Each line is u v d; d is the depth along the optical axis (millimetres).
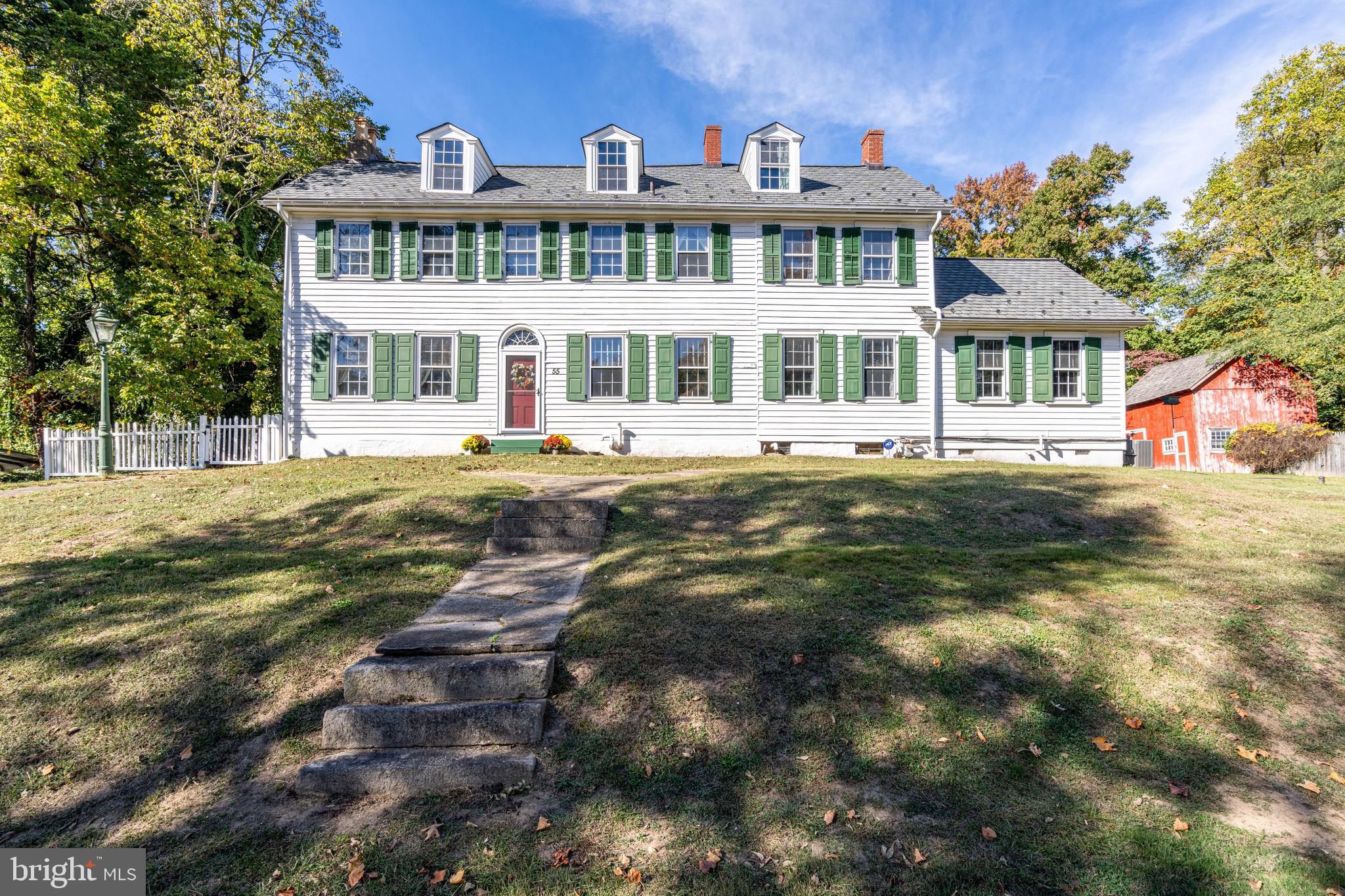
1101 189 30891
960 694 3947
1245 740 3688
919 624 4633
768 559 6168
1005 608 4953
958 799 3168
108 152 16406
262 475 11125
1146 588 5422
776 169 16688
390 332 15273
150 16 16719
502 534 7461
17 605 5152
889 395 16125
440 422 15352
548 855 2818
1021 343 16172
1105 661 4316
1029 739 3629
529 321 15586
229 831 3008
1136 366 31078
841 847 2846
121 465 13836
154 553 6660
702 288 15914
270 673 4242
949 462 13641
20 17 16812
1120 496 9055
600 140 16312
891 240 16297
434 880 2666
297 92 18297
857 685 3980
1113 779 3342
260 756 3561
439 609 5090
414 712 3623
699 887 2629
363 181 16047
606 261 15898
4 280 18219
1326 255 22484
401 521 7766
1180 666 4293
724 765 3395
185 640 4582
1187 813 3100
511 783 3309
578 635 4516
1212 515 8266
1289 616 5004
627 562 6242
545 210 15422
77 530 7512
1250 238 24797
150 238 15422
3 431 17094
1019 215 32188
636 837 2922
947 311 16109
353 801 3234
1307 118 24750
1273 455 17891
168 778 3389
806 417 15961
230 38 17469
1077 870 2721
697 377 15922
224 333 16094
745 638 4430
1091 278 30844
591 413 15688
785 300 16000
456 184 15891
